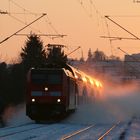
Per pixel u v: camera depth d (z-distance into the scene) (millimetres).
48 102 66875
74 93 74312
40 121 70125
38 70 67625
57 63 76438
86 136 45812
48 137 43281
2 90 110062
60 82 67125
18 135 44750
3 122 69500
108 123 70438
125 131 53938
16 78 115688
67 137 43656
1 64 117750
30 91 67312
